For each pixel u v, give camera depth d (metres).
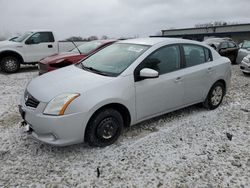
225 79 5.04
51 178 2.82
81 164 3.08
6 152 3.31
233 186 2.73
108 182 2.76
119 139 3.68
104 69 3.75
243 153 3.39
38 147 3.45
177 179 2.82
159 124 4.24
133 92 3.52
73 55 6.75
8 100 5.58
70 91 3.11
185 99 4.34
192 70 4.32
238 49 13.07
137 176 2.87
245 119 4.56
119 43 4.46
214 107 5.01
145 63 3.70
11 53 9.22
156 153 3.34
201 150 3.44
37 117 3.02
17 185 2.69
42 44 9.64
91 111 3.11
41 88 3.29
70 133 3.04
